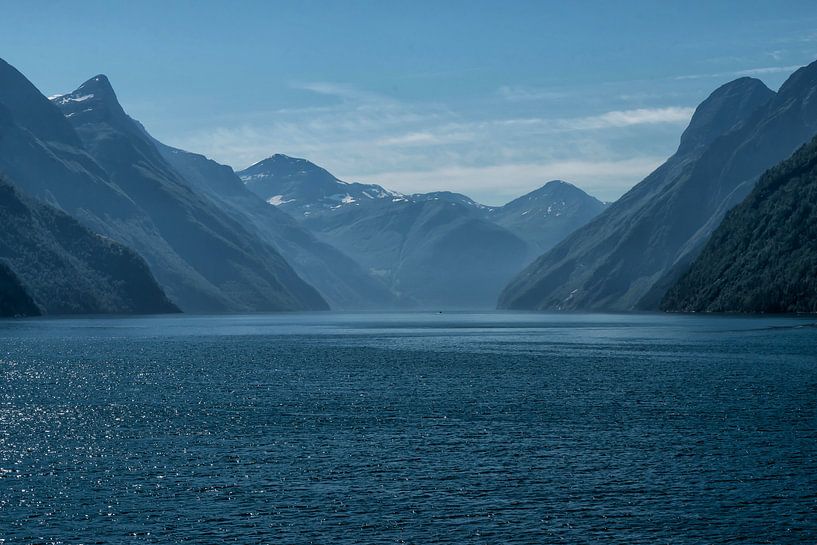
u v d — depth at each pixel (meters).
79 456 78.88
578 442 84.06
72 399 115.25
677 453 78.81
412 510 63.00
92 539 57.50
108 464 75.88
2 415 101.31
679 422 94.44
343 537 57.88
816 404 106.00
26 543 56.78
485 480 70.50
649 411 102.19
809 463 74.62
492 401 112.06
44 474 72.50
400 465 75.38
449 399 114.25
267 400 114.12
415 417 99.38
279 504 64.44
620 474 71.75
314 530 59.09
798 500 64.44
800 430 88.94
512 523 60.28
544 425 93.50
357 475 72.12
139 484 69.56
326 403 111.12
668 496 65.69
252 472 73.25
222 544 56.72
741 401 109.06
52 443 84.50
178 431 90.88
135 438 87.12
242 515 62.06
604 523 60.12
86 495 66.56
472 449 81.38
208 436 88.12
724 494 66.00
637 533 58.28
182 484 69.62
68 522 60.56
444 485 69.12
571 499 65.25
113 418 99.25
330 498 65.88
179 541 57.19
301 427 93.06
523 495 66.31
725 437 85.69
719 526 59.31
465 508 63.44
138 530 59.06
